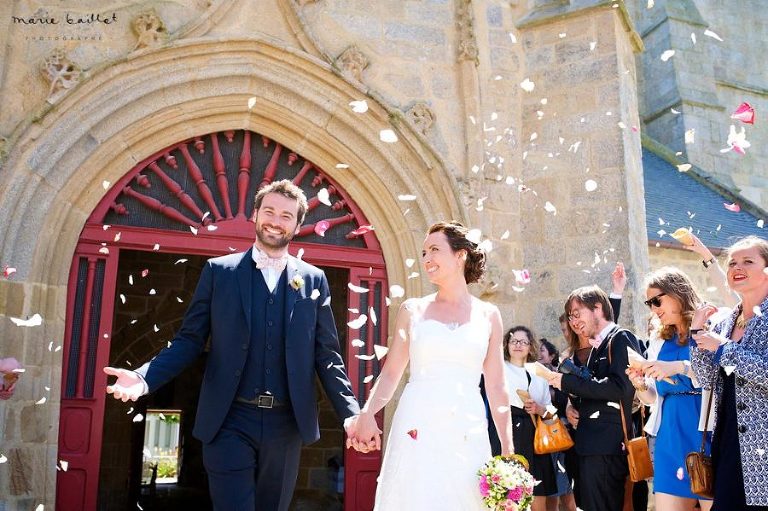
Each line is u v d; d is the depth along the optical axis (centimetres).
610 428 436
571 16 752
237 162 667
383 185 675
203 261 1116
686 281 415
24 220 566
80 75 594
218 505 310
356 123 670
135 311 1085
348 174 682
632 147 758
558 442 461
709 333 329
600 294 470
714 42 1942
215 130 656
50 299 576
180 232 633
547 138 735
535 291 701
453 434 316
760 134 1881
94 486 575
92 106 596
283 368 333
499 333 345
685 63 1834
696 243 443
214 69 638
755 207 1462
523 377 522
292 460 332
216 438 318
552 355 618
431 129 689
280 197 346
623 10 760
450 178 674
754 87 1922
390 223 679
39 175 572
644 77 1892
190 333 330
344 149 674
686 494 379
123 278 1090
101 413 586
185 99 633
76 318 595
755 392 323
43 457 547
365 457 649
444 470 312
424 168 677
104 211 615
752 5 2005
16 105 586
